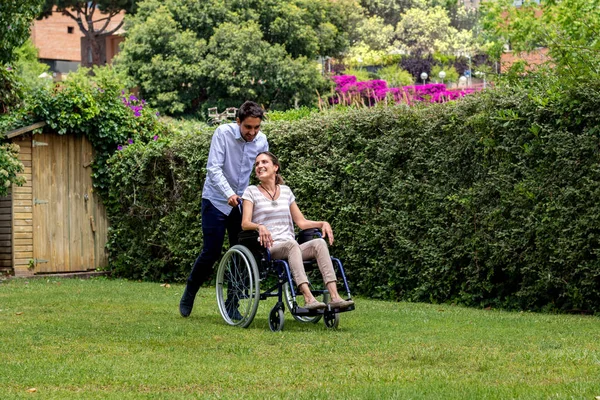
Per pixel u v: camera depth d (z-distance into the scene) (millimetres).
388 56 61406
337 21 44312
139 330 7066
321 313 7012
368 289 11203
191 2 38594
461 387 4461
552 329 7297
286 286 7945
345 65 58094
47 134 15062
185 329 7160
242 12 39000
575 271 8766
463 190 9938
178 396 4391
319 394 4332
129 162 14938
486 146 9648
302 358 5621
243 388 4617
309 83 38188
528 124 9281
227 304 7871
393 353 5789
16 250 14727
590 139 8734
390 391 4371
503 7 18203
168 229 14172
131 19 40688
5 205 14859
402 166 10734
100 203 15672
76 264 15391
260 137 8273
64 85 15781
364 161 11133
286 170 12148
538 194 9102
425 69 60656
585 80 8969
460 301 10102
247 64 37375
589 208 8656
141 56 38219
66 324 7480
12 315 8242
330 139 11586
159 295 10805
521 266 9445
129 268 15188
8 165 13828
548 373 4949
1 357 5680
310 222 7469
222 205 8016
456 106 10062
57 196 15172
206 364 5395
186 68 36656
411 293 10633
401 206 10719
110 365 5340
